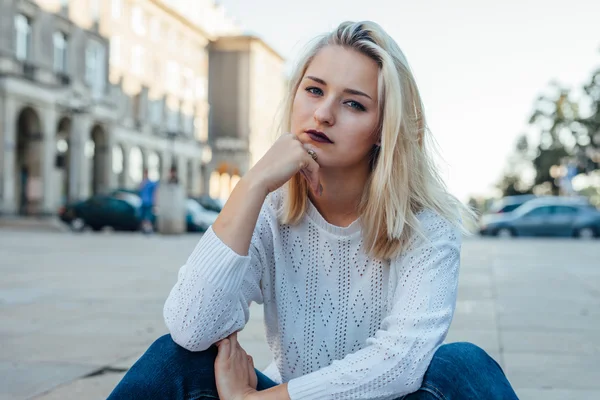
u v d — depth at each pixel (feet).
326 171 4.66
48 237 53.47
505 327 13.47
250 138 169.68
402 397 4.25
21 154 94.68
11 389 8.67
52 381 9.11
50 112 92.63
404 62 4.56
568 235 68.54
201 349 4.33
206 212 70.23
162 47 140.77
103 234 61.52
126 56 124.88
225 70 170.91
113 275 23.72
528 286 20.97
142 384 4.30
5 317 14.51
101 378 9.31
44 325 13.57
